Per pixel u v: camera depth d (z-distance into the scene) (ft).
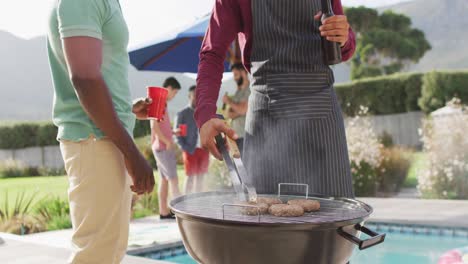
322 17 4.83
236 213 3.95
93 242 4.12
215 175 20.67
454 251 10.17
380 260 11.44
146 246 11.57
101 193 4.11
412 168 21.70
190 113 16.39
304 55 5.06
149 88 5.76
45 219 15.90
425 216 14.08
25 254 9.77
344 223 3.49
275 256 3.47
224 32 5.27
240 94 14.57
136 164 4.20
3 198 16.90
